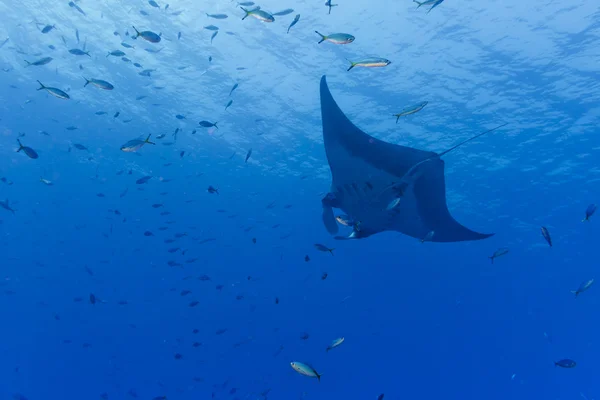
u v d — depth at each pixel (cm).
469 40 1086
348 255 2136
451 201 1780
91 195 2025
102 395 1103
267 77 1320
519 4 978
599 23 984
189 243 2145
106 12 1169
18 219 2169
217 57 1272
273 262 2264
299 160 1706
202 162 1798
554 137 1370
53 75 1455
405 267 2178
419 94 1270
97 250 2250
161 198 1986
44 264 2347
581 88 1170
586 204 1666
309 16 1083
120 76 1418
